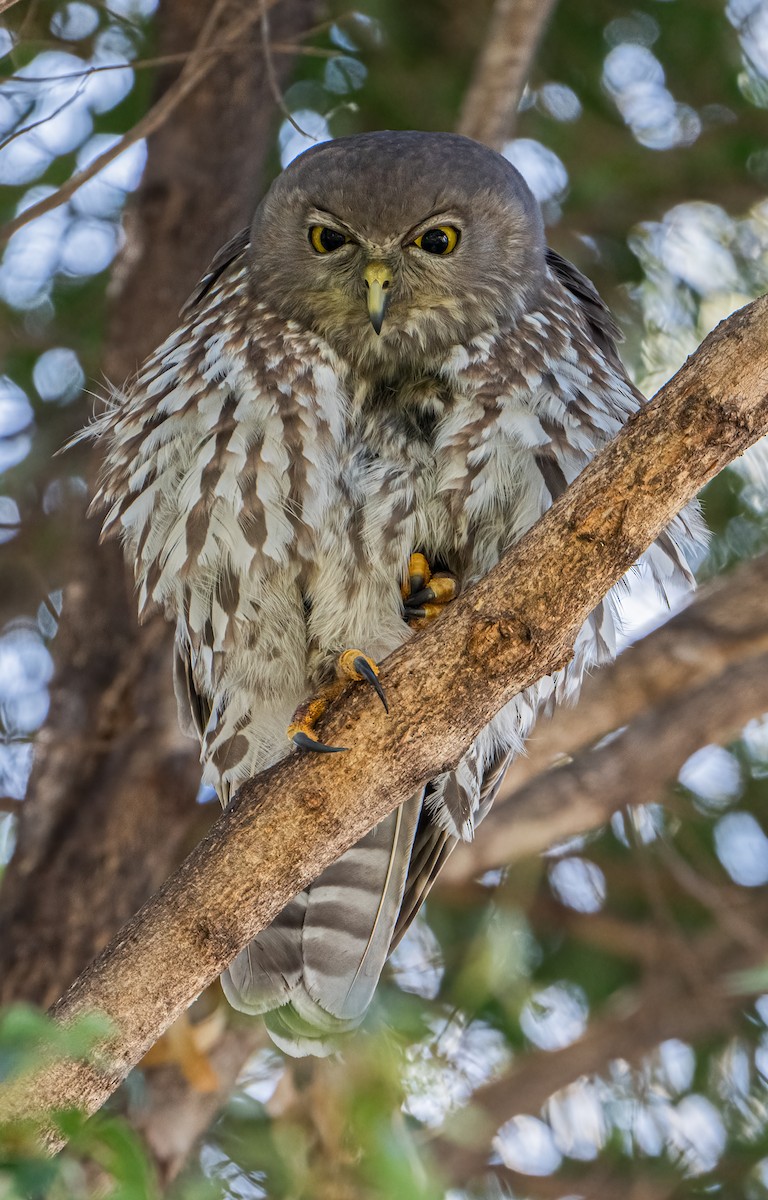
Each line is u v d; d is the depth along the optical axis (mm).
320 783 6895
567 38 12094
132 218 11352
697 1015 12070
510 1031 11727
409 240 9141
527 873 11391
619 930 12242
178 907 6812
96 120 11391
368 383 9086
